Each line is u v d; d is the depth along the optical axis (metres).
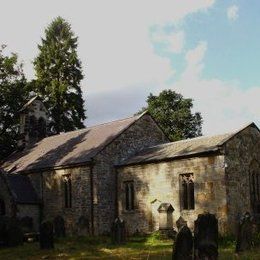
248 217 21.81
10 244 27.61
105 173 35.16
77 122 62.06
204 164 29.56
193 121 63.34
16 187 37.84
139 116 38.41
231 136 29.36
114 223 28.19
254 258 18.22
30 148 45.50
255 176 30.77
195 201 29.72
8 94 47.56
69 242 28.38
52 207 37.59
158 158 32.25
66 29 65.12
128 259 20.34
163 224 29.52
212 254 17.78
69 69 63.44
